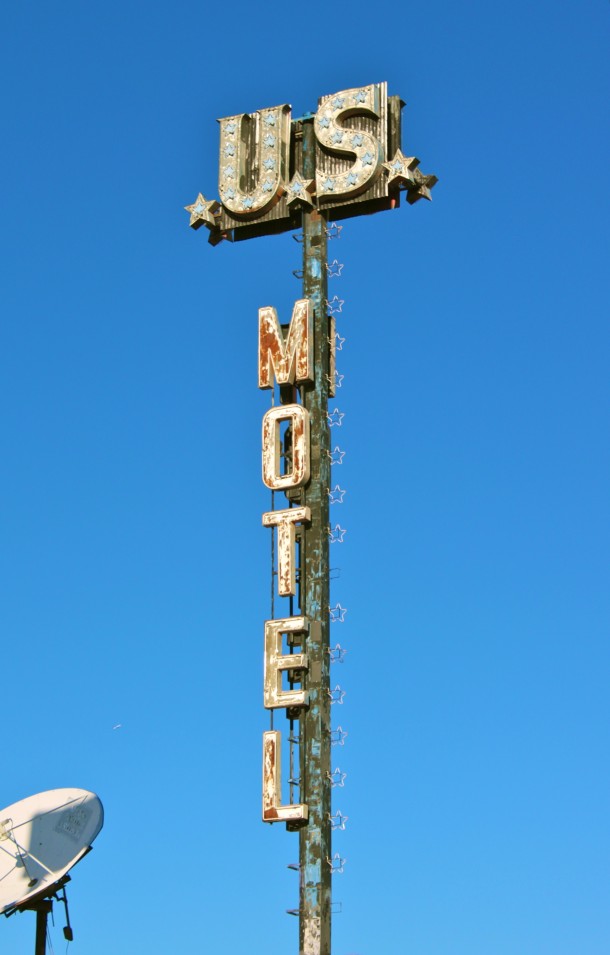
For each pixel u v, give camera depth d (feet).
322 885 215.31
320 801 219.00
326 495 234.38
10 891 222.69
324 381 239.71
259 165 251.80
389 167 242.99
